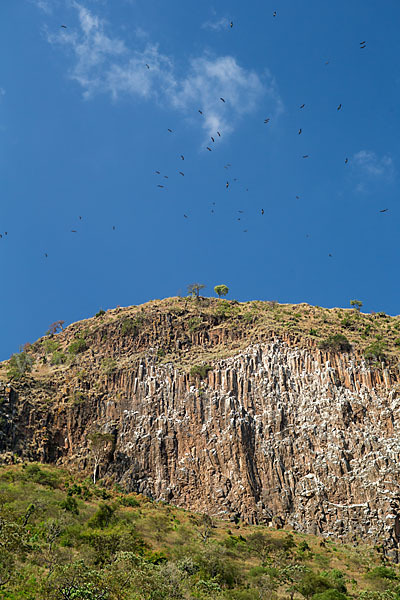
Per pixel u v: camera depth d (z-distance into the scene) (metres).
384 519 117.69
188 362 154.62
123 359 159.50
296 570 98.00
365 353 145.62
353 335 158.88
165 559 95.00
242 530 119.56
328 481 125.44
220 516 124.62
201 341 164.50
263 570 98.12
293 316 172.25
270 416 136.88
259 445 133.62
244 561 104.75
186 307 179.12
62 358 167.38
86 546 91.06
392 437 128.50
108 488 130.62
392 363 143.75
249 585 94.50
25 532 88.75
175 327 167.75
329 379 140.38
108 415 145.88
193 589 84.19
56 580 71.62
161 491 130.75
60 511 104.00
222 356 153.88
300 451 131.25
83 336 173.38
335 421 132.88
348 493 123.19
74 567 74.56
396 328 165.62
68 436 143.00
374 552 113.62
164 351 160.62
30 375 157.12
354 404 134.50
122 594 73.12
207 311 175.12
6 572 72.19
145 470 134.38
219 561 96.50
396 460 124.75
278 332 156.62
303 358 147.00
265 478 129.38
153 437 138.38
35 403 146.38
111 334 168.50
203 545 105.19
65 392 150.88
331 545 115.88
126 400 147.38
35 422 142.25
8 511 96.75
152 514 118.19
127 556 84.12
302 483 127.38
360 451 127.69
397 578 101.94
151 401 144.88
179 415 141.00
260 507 125.88
